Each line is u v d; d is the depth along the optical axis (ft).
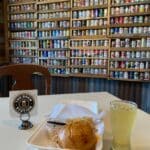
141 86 8.27
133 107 2.37
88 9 8.41
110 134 2.70
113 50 8.27
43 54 9.48
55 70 9.37
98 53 8.55
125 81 8.45
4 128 2.89
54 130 2.52
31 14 9.43
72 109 2.96
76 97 4.28
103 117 3.03
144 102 8.30
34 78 9.31
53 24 9.09
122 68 8.27
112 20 8.12
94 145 2.15
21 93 3.05
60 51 9.16
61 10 8.81
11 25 9.86
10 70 4.59
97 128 2.57
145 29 7.70
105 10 8.18
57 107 3.12
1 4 9.77
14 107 3.04
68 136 2.11
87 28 8.54
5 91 10.12
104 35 8.32
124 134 2.30
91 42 8.61
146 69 7.95
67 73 9.19
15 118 3.15
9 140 2.59
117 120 2.28
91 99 4.14
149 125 3.03
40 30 9.35
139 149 2.43
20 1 9.48
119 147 2.32
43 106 3.71
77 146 2.07
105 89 8.82
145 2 7.52
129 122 2.27
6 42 9.98
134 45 7.95
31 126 2.94
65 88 9.44
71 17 8.73
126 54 8.13
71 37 8.86
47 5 9.05
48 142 2.33
